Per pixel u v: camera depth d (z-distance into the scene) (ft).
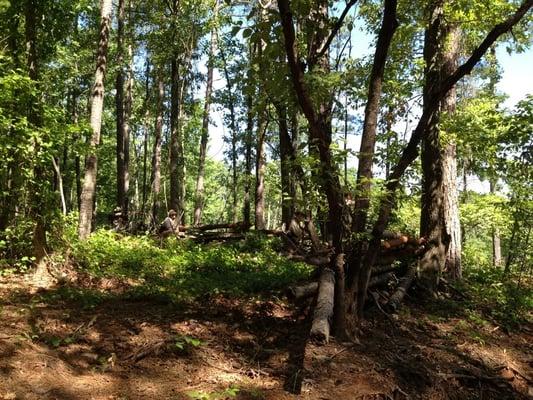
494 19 29.63
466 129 30.01
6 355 15.93
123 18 65.31
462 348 24.14
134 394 15.42
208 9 72.13
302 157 19.01
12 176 27.17
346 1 20.92
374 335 22.90
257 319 22.98
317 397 16.72
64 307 22.20
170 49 69.21
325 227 25.70
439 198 32.45
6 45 29.71
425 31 32.04
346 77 23.52
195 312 23.30
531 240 37.81
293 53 16.43
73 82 69.41
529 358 25.05
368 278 22.27
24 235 28.17
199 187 87.51
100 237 38.93
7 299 22.18
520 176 31.89
